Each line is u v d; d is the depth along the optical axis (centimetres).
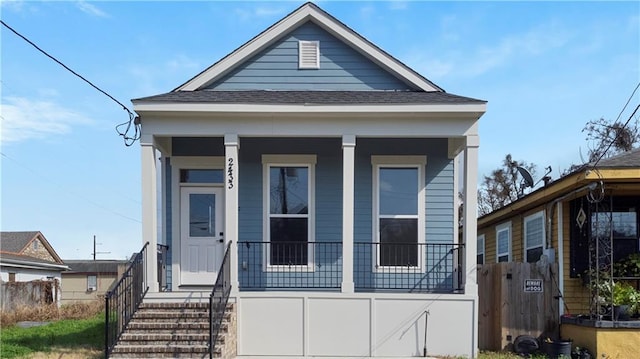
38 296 2453
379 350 967
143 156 992
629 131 2409
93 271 4494
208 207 1162
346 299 976
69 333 1223
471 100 984
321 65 1170
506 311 1042
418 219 1151
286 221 1152
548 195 1095
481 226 1783
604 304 953
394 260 1141
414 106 978
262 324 973
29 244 4144
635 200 1059
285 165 1161
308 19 1168
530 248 1293
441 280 1135
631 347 914
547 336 1034
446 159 1162
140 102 974
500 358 960
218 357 851
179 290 1054
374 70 1168
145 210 985
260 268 1136
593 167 940
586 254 1054
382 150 1163
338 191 1156
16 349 998
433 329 970
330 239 1147
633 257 1026
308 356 961
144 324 906
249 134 1005
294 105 981
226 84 1164
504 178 3334
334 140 1163
